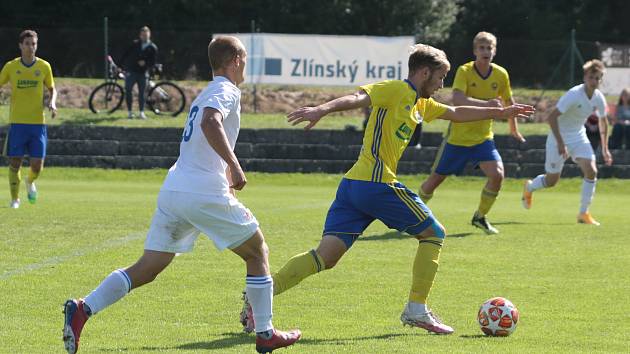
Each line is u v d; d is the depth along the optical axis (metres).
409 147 48.12
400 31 85.12
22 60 31.17
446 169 26.75
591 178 30.28
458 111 15.11
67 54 66.06
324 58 54.97
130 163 48.59
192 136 12.48
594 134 47.28
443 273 20.06
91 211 30.91
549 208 36.47
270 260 21.48
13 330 14.09
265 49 54.91
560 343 13.72
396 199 14.26
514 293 17.92
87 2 83.69
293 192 41.69
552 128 30.12
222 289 17.80
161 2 83.56
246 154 48.72
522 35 92.31
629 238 26.53
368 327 14.79
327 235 14.43
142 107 53.00
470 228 28.53
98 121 51.81
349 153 48.75
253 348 13.16
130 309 15.87
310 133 49.09
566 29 94.38
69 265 20.28
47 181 45.00
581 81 60.38
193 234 12.89
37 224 27.20
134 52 52.56
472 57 67.44
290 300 16.92
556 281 19.28
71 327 12.12
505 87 26.94
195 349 13.04
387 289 18.09
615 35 96.88
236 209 12.49
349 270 20.27
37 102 31.27
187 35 63.47
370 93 13.98
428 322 14.35
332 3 84.19
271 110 58.47
